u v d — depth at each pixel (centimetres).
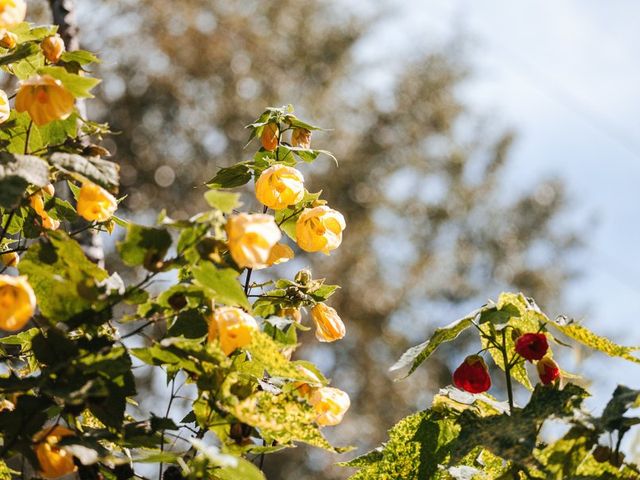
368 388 1113
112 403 200
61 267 199
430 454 221
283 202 217
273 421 200
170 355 202
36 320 201
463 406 220
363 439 1092
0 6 211
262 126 227
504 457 201
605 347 207
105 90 992
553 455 204
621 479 204
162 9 997
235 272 199
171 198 990
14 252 218
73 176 210
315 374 211
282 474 999
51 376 198
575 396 205
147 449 207
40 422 198
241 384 203
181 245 198
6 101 215
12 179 196
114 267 786
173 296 201
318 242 219
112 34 980
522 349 210
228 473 201
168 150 1012
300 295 222
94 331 201
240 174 226
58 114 204
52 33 227
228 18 1067
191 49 1034
